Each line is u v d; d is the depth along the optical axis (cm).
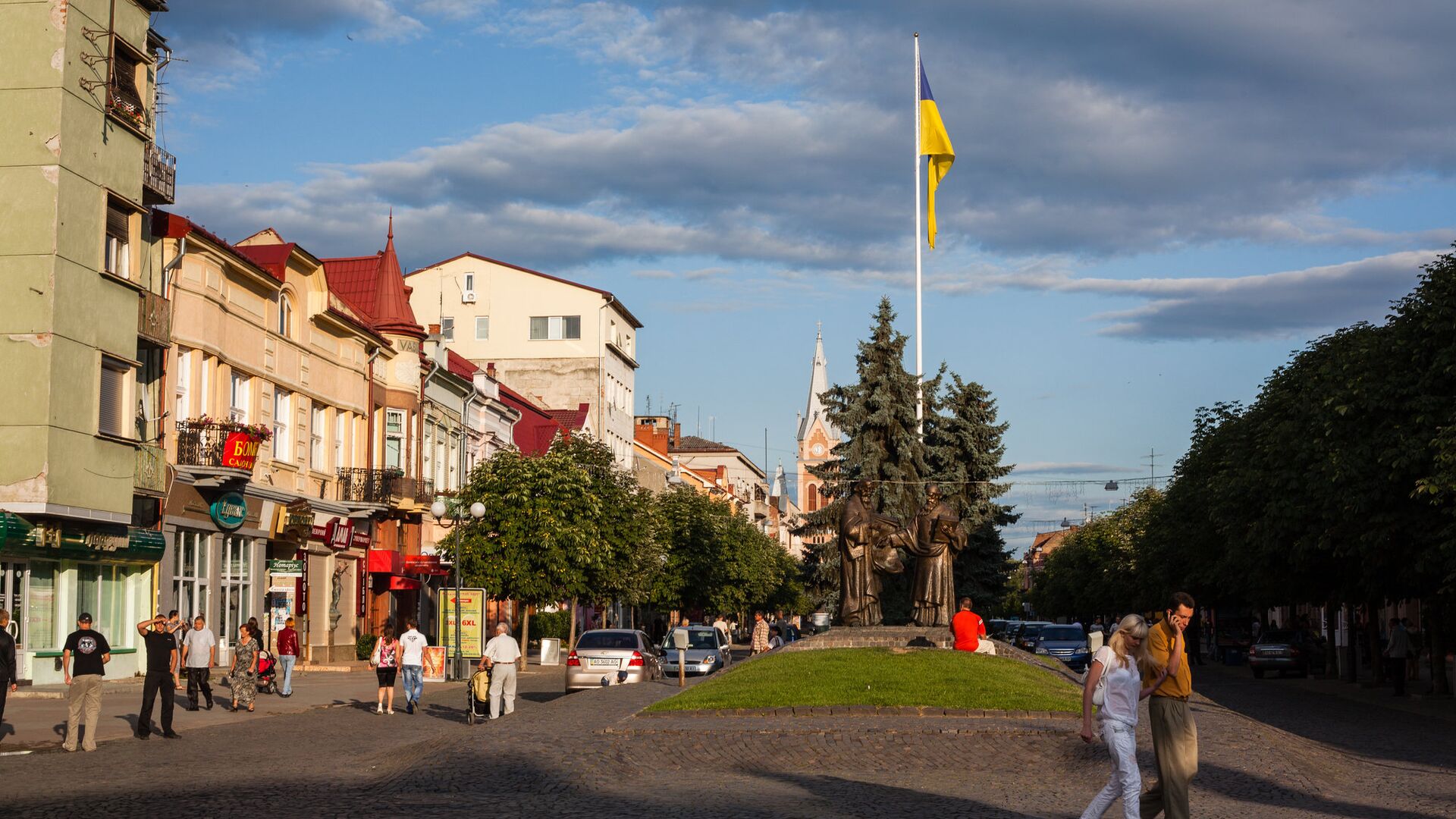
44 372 2977
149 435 3481
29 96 3052
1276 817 1361
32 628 3061
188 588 3709
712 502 8244
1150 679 1170
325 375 4688
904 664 2509
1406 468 3039
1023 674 2484
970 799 1478
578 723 2108
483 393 6406
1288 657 4722
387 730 2464
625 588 5188
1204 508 5097
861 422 6384
